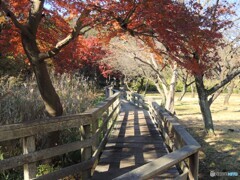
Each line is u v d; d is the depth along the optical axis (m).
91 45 6.94
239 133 10.79
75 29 4.65
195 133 10.64
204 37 4.96
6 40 5.38
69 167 3.74
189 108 20.58
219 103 25.27
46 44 5.83
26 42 4.52
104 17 4.88
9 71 9.41
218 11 7.42
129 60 16.62
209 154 7.96
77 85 8.61
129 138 6.88
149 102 11.67
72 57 6.49
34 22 4.51
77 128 5.65
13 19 4.21
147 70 16.72
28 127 3.12
